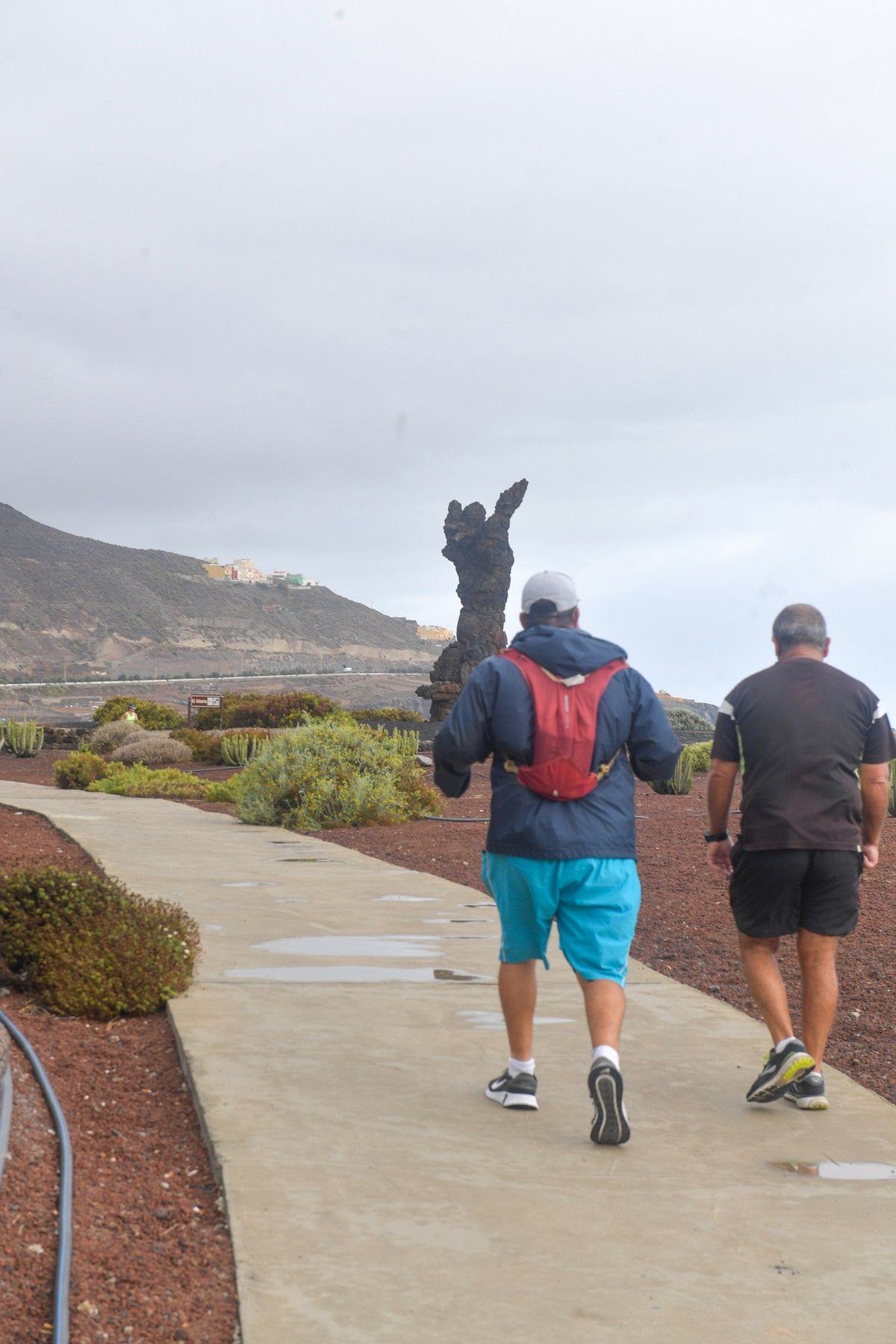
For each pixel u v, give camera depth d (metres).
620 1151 4.11
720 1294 3.12
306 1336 2.84
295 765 15.63
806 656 4.90
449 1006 5.93
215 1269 3.19
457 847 13.13
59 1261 3.06
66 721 51.78
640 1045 5.43
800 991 6.62
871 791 4.83
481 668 4.38
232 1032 5.36
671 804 18.42
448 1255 3.28
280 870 10.74
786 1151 4.15
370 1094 4.60
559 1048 5.34
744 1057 5.27
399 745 18.94
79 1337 2.80
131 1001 5.80
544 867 4.30
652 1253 3.34
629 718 4.37
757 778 4.77
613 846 4.32
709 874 10.73
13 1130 3.93
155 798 20.78
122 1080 4.84
